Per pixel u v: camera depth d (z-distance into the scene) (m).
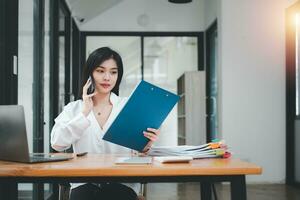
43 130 3.83
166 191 4.78
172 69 6.99
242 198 1.37
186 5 6.91
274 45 5.30
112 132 1.72
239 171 1.35
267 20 5.31
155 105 1.68
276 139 5.28
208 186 2.01
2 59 2.58
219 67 5.44
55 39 4.60
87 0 5.79
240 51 5.30
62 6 5.31
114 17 6.86
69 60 5.82
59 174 1.33
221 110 5.30
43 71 3.85
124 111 1.66
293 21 5.20
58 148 1.84
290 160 5.18
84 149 2.01
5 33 2.60
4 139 1.54
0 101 2.54
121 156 1.79
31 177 1.37
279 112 5.29
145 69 6.98
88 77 1.96
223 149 1.73
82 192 1.81
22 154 1.49
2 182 1.37
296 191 4.69
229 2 5.32
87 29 6.85
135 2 6.87
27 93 3.42
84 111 1.85
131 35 6.91
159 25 6.88
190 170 1.34
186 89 6.00
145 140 1.77
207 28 6.64
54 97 4.52
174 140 6.92
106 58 1.93
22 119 1.46
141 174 1.33
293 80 5.17
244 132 5.27
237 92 5.29
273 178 5.27
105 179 1.36
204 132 5.96
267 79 5.30
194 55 6.98
